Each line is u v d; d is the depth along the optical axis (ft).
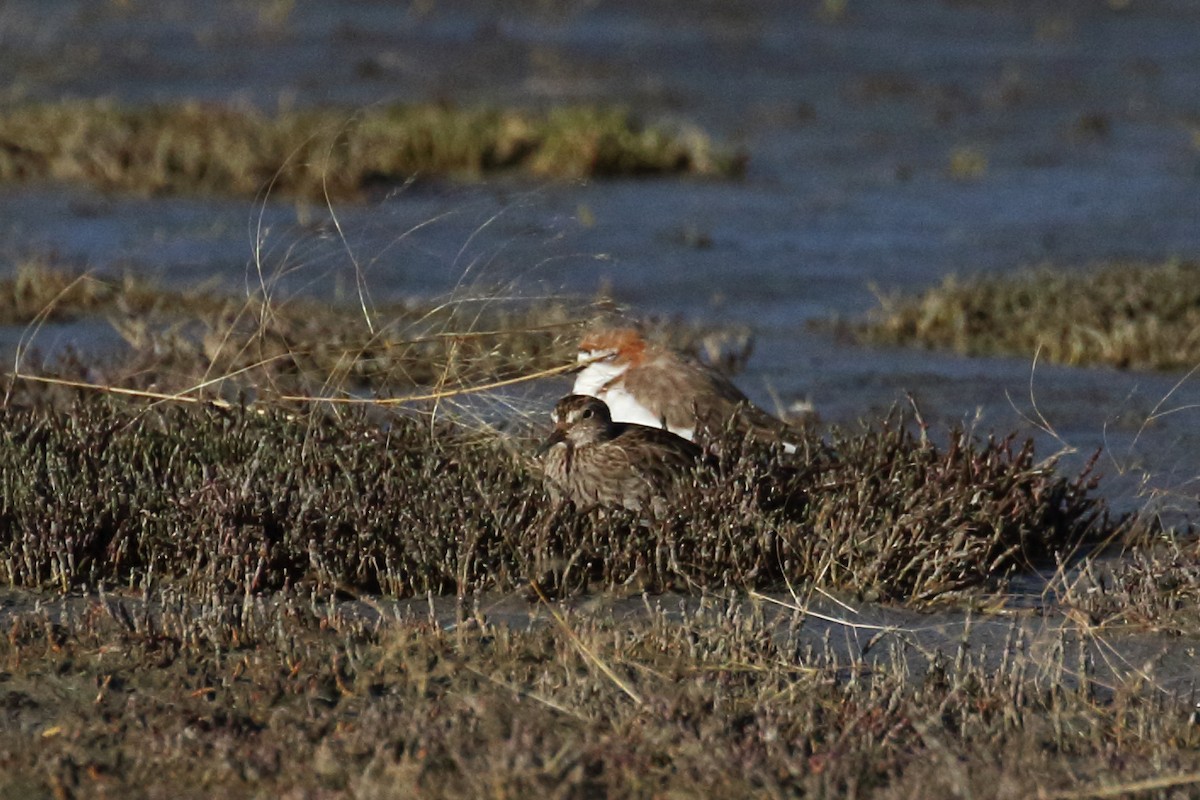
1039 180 98.63
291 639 29.48
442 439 37.68
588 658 28.37
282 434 37.50
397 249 71.41
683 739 25.81
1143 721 27.22
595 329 43.60
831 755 25.48
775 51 142.41
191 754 25.62
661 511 34.45
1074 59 143.23
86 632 29.63
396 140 91.61
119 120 92.94
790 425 40.37
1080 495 37.78
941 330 61.93
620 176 95.30
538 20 151.33
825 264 75.61
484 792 24.27
